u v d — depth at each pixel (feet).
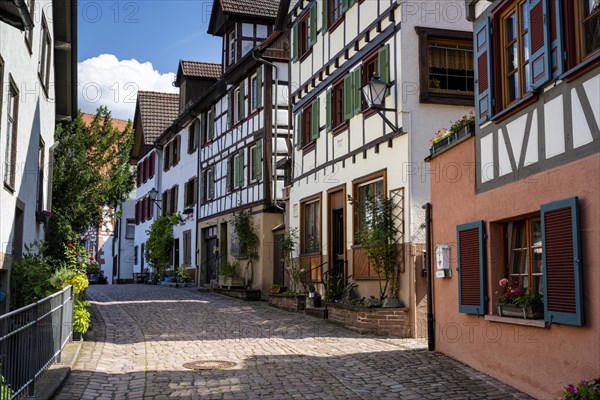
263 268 69.67
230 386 26.68
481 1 29.66
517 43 26.81
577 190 21.83
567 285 22.03
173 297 70.64
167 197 111.75
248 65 75.77
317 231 56.39
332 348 35.83
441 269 32.50
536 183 24.41
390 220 42.24
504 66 27.96
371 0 46.44
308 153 58.03
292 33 63.26
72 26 52.19
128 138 68.85
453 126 32.53
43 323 25.54
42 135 47.34
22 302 35.50
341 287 49.49
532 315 24.35
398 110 42.24
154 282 110.42
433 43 43.11
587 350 21.17
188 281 94.22
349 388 26.32
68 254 45.93
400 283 41.73
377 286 44.34
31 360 22.99
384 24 44.70
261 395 25.26
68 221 59.36
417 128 41.65
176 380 27.73
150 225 117.91
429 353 33.58
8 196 34.17
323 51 54.95
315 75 56.29
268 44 71.36
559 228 22.50
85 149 65.21
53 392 23.84
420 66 42.11
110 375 28.48
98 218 66.03
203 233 91.86
